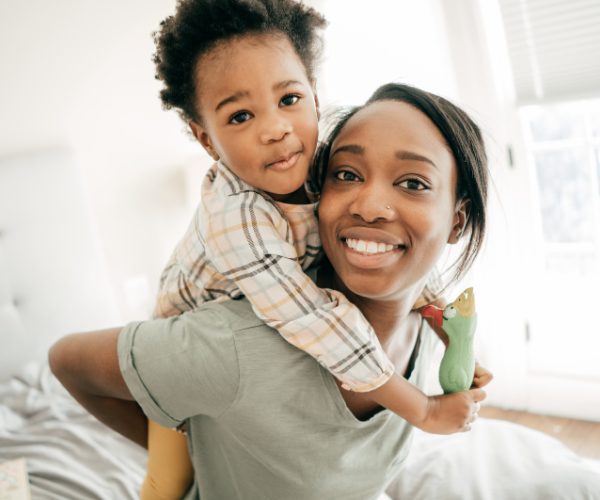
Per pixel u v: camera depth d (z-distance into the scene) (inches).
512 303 92.8
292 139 26.8
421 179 23.8
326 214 24.7
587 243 95.8
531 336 95.3
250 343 24.9
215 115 27.5
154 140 82.9
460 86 85.8
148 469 33.9
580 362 91.7
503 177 88.4
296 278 26.0
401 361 31.1
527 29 81.4
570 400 92.6
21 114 73.4
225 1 26.1
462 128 25.9
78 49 73.7
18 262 73.1
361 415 28.5
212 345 24.9
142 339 26.5
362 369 25.3
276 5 27.6
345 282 25.1
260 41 26.5
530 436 47.6
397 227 23.6
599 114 87.4
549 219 99.7
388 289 24.6
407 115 24.7
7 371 70.3
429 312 29.0
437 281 32.2
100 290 78.7
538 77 84.1
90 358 27.6
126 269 86.8
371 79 92.4
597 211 91.7
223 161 29.7
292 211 28.3
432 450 46.7
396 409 26.7
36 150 75.3
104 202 82.5
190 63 27.7
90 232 77.9
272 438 25.9
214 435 28.4
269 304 25.4
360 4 87.7
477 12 80.7
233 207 26.8
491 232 90.0
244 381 24.6
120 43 75.5
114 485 52.4
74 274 76.5
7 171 72.6
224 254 26.6
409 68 90.4
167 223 88.0
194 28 26.7
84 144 78.5
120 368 26.3
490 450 45.8
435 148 24.4
